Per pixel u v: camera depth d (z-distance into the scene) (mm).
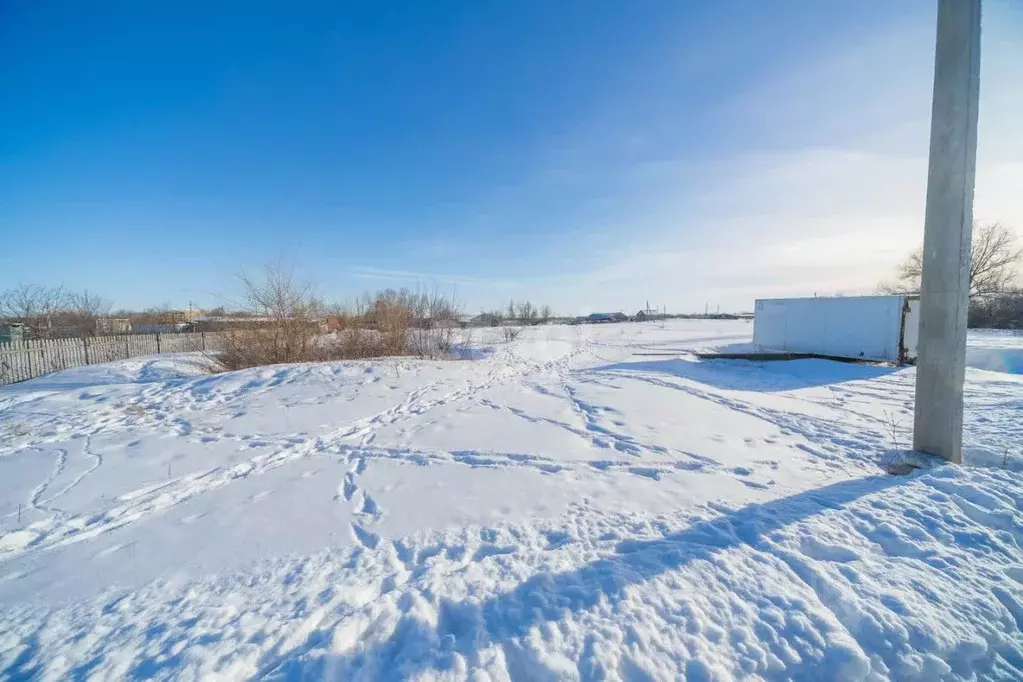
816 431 5668
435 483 4250
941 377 4258
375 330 15516
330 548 2996
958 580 2398
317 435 6047
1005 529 2904
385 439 5844
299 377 9812
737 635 2031
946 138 4074
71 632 2201
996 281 34000
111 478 4461
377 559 2816
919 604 2201
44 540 3195
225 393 8578
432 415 7152
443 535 3121
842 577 2414
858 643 2014
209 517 3547
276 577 2645
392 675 1850
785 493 3656
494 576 2520
